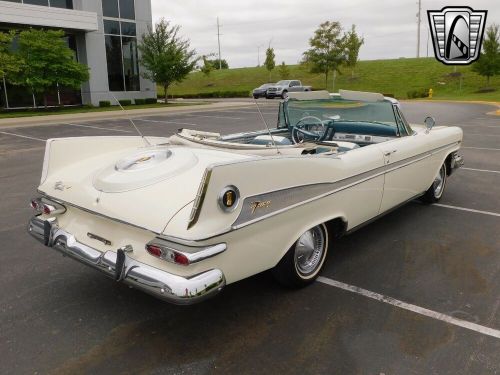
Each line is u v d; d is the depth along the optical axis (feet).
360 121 15.49
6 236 15.20
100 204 9.13
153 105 89.56
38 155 32.40
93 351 8.87
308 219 10.25
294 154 10.75
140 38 92.68
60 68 70.03
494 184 21.80
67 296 11.08
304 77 175.52
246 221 8.45
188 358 8.63
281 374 8.14
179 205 8.37
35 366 8.42
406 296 10.88
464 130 43.86
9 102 73.26
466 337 9.18
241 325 9.73
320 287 11.37
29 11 70.33
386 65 177.06
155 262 8.25
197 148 11.27
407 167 14.42
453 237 14.75
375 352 8.71
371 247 13.93
